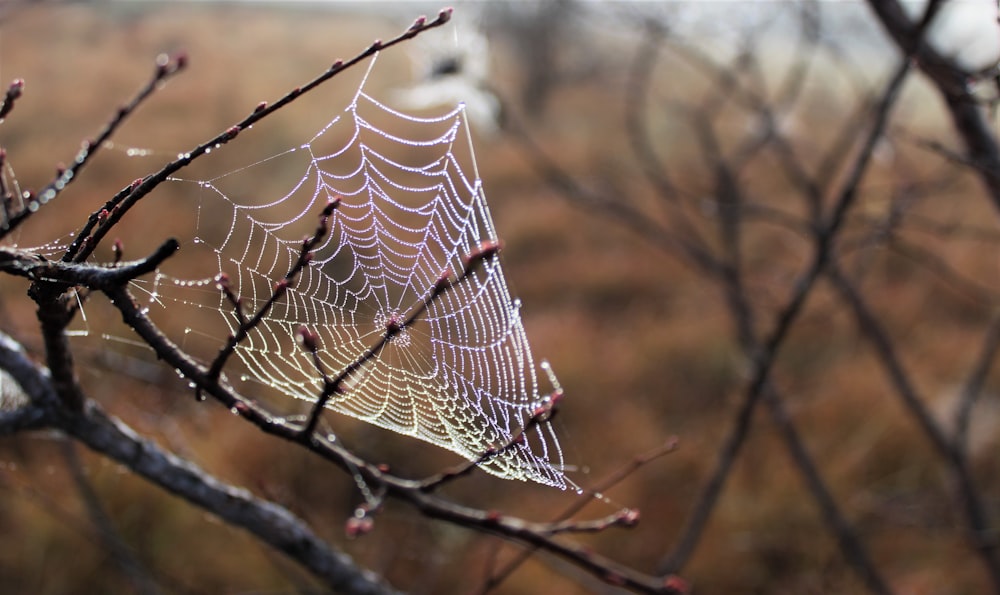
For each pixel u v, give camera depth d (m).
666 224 11.66
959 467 4.43
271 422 1.89
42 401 2.18
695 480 7.46
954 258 10.88
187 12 15.18
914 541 6.67
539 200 14.12
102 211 1.60
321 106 15.15
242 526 2.41
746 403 4.00
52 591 5.71
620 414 8.71
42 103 11.05
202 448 6.05
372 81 16.23
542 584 6.48
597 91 18.06
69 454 4.07
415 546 6.42
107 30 12.47
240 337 1.75
